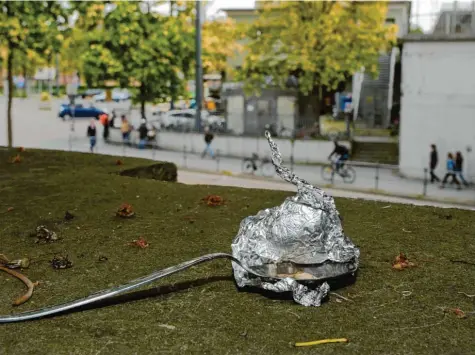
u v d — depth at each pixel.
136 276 4.53
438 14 21.25
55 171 9.08
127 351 3.35
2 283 4.46
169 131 27.59
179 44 27.94
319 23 23.50
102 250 5.16
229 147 25.94
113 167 9.52
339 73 27.16
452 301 3.99
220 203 6.72
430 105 20.09
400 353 3.30
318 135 25.56
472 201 16.55
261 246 4.04
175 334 3.54
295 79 27.25
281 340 3.46
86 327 3.65
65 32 21.95
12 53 20.98
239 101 27.45
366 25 23.69
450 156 18.73
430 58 19.95
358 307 3.90
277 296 4.06
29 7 20.34
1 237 5.61
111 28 27.47
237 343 3.43
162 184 7.98
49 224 6.00
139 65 27.61
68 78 56.69
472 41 19.45
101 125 36.31
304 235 3.96
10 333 3.57
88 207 6.66
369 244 5.18
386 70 28.69
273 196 7.16
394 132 26.84
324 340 3.44
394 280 4.35
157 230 5.73
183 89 29.27
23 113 42.78
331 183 19.25
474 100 19.64
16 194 7.31
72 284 4.40
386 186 18.94
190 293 4.15
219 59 30.31
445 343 3.41
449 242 5.24
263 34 25.03
